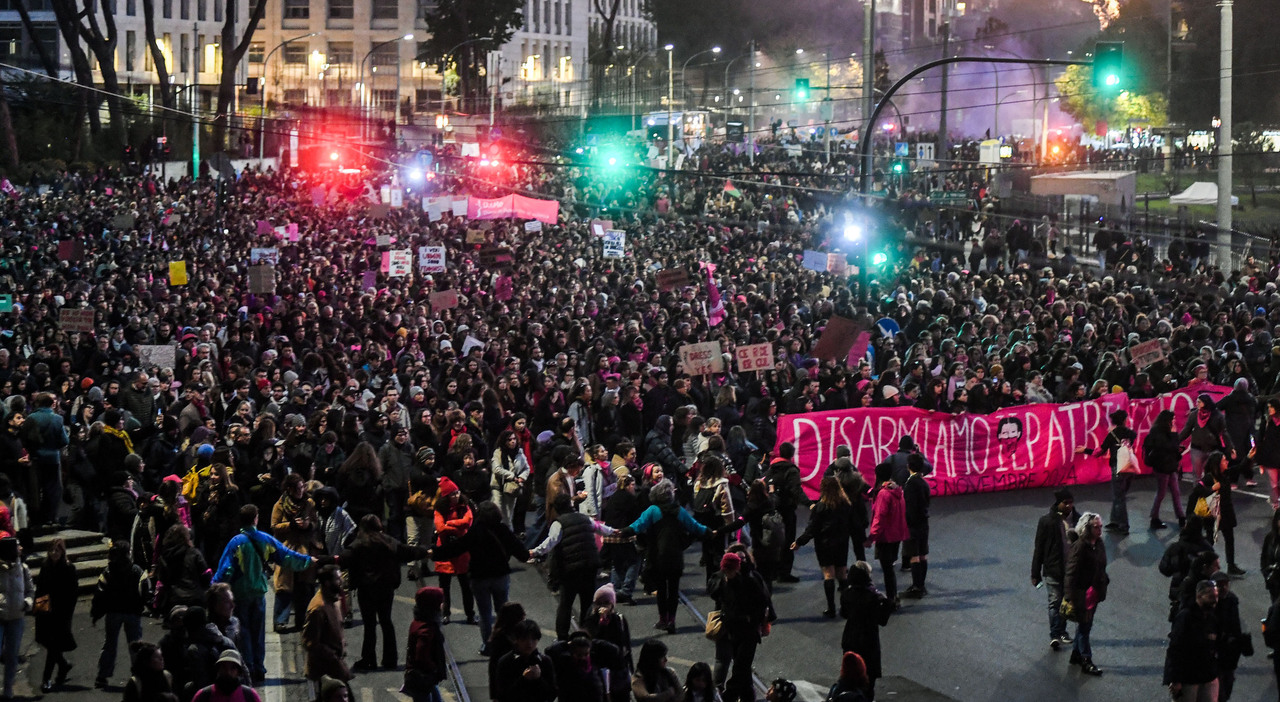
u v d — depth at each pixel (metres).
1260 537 17.39
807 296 31.06
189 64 116.19
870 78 36.25
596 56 132.75
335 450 15.91
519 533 17.20
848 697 9.81
